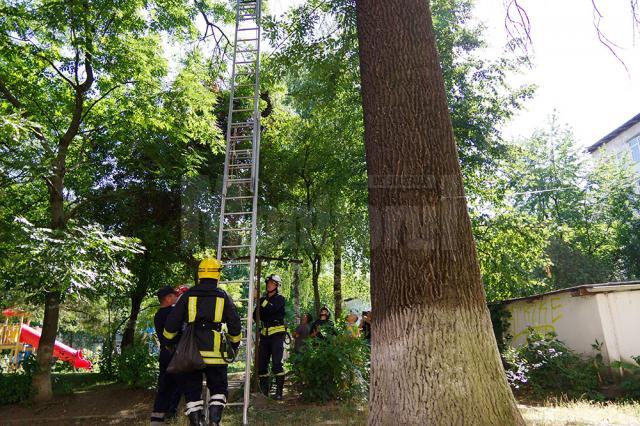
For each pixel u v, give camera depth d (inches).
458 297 146.6
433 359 140.8
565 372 326.0
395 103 164.9
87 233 293.3
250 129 506.6
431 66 171.0
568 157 943.0
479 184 554.9
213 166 502.9
